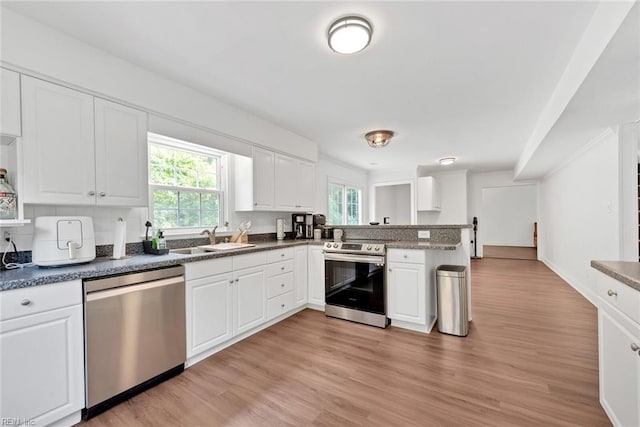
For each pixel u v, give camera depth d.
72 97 1.82
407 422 1.53
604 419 1.52
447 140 4.30
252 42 1.88
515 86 2.54
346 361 2.21
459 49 1.96
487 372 2.02
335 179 5.78
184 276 2.11
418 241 3.27
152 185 2.58
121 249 2.08
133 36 1.81
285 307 3.15
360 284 3.07
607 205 3.23
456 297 2.68
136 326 1.81
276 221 3.97
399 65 2.17
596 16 1.61
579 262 4.14
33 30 1.65
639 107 2.37
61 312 1.50
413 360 2.21
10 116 1.57
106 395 1.66
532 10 1.59
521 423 1.51
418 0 1.50
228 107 2.88
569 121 2.72
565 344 2.45
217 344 2.36
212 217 3.13
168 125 2.38
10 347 1.34
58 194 1.75
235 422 1.56
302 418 1.58
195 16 1.63
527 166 5.02
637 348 1.20
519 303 3.61
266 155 3.41
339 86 2.52
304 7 1.56
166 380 1.97
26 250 1.82
